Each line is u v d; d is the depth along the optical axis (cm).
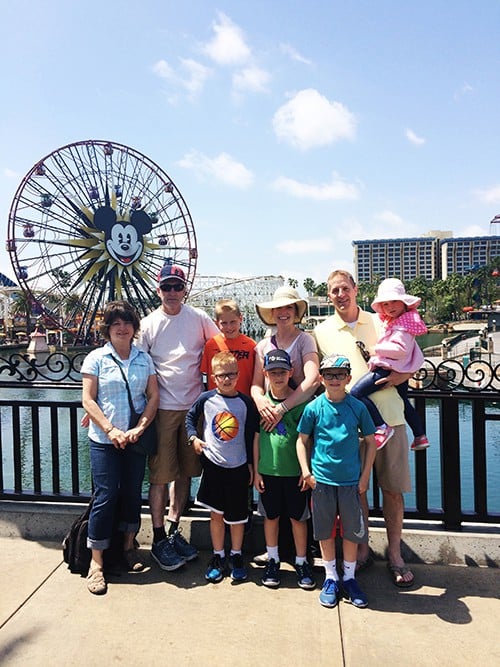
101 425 327
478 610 292
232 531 341
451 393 358
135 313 353
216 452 335
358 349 347
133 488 342
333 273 357
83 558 332
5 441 2020
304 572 326
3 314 7919
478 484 359
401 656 250
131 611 292
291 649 256
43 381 407
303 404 335
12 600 303
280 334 353
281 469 329
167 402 366
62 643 261
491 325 5481
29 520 394
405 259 15838
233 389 347
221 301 368
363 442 330
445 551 350
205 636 268
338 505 309
